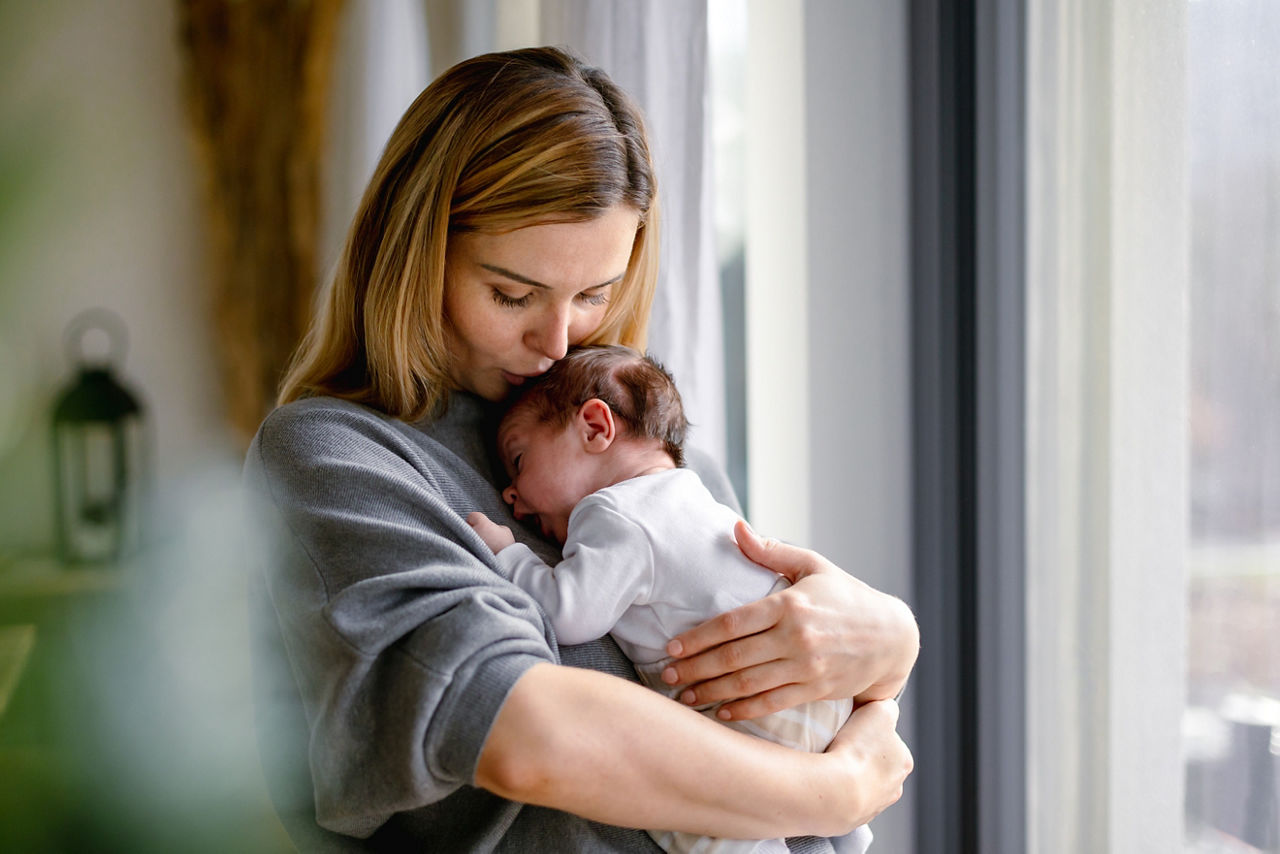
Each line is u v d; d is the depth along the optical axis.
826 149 1.90
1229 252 1.30
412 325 0.98
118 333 2.10
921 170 1.90
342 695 0.77
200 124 2.05
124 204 2.08
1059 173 1.58
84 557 1.95
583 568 0.94
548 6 1.78
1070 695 1.58
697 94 1.77
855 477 1.94
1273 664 1.25
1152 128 1.40
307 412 0.94
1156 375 1.41
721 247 2.08
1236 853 1.31
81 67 2.05
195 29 2.02
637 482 1.04
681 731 0.78
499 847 0.88
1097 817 1.54
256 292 2.09
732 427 2.10
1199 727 1.36
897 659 0.96
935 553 1.89
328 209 2.02
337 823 0.80
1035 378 1.64
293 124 2.01
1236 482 1.29
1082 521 1.55
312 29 1.96
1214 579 1.33
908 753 0.97
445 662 0.75
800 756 0.87
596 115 0.97
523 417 1.10
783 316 1.97
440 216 0.96
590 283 0.99
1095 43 1.50
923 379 1.91
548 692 0.75
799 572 0.99
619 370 1.10
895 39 1.92
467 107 0.96
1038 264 1.63
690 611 0.96
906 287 1.94
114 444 2.07
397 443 0.95
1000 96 1.73
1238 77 1.28
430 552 0.82
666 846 0.91
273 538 0.88
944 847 1.89
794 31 1.91
